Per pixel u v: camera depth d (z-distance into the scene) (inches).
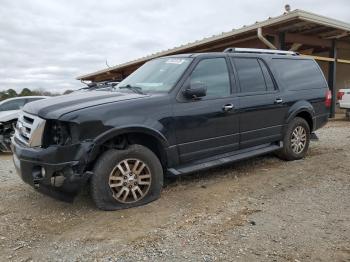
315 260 131.8
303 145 276.5
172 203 187.9
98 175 173.6
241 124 227.5
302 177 229.8
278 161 269.9
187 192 204.5
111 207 177.9
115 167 177.0
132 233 155.3
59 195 172.6
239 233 153.6
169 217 170.6
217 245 143.8
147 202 187.2
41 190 175.9
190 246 143.3
